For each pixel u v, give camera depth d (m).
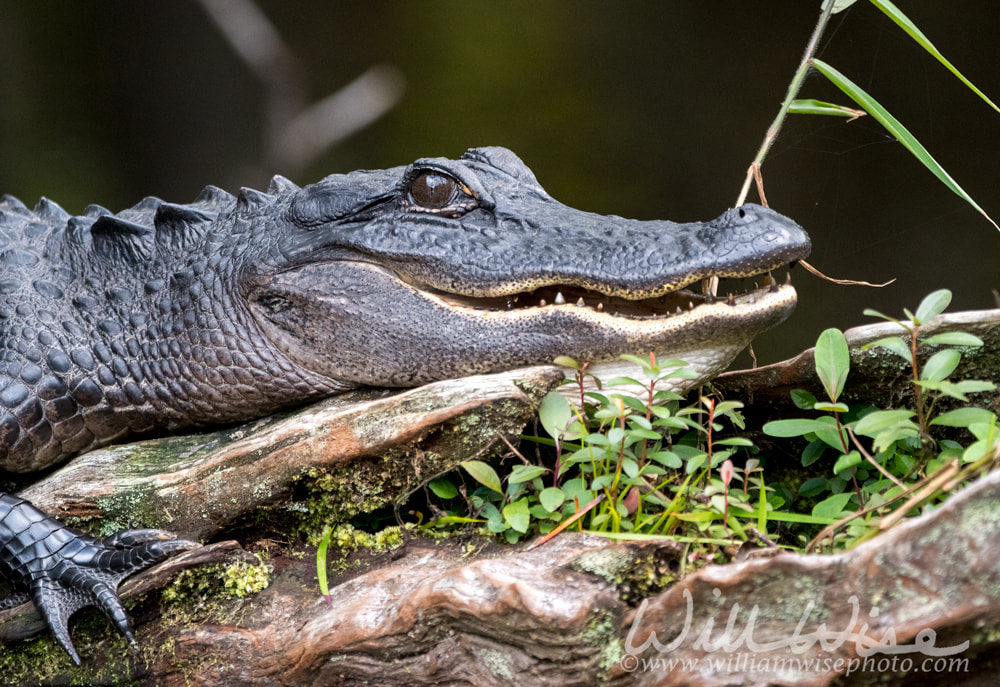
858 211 10.70
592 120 12.73
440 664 5.90
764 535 5.90
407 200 6.01
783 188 11.09
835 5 6.06
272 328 6.02
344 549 5.96
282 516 5.97
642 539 5.90
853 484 5.97
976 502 5.84
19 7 11.42
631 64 12.84
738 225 5.96
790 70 12.09
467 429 5.95
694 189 12.38
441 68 12.94
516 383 5.95
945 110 10.43
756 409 6.01
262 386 6.03
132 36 11.65
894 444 5.96
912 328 5.94
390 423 5.95
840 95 10.87
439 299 6.00
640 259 5.96
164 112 11.72
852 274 10.53
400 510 5.98
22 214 6.14
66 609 5.95
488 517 5.95
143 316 6.05
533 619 5.88
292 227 6.02
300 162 10.30
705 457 5.93
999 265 10.09
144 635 5.95
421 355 5.99
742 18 12.38
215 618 5.95
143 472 6.00
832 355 5.94
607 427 5.98
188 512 5.97
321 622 5.93
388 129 12.72
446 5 12.93
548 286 5.99
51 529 5.97
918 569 5.85
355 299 6.00
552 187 12.42
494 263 5.98
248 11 9.91
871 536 5.89
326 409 6.01
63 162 11.40
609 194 12.34
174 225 6.07
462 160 6.04
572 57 12.87
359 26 12.90
